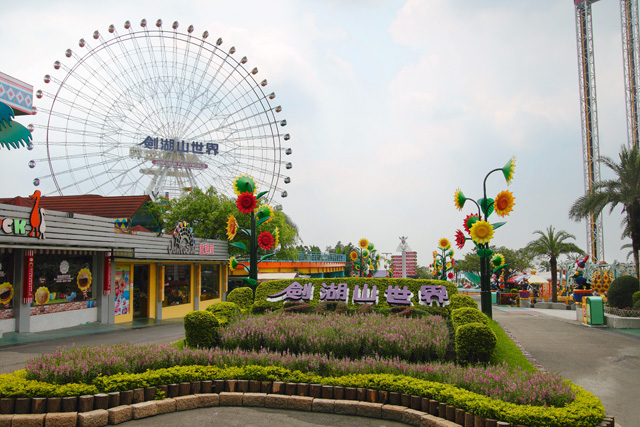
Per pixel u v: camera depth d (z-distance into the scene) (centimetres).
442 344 1260
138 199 3334
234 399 1006
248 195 2064
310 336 1296
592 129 6550
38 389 909
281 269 5200
